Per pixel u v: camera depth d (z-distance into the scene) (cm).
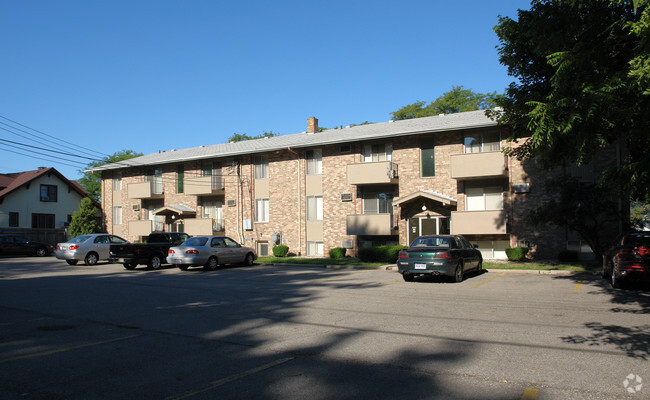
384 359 579
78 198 4681
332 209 2606
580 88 827
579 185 1698
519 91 1158
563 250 2000
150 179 3450
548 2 952
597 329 731
